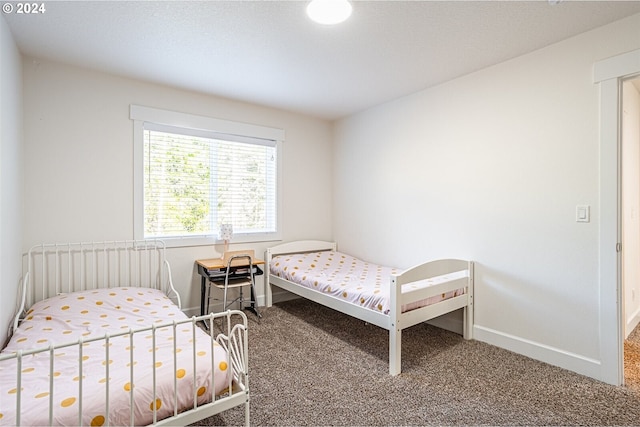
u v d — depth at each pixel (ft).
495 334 8.83
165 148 10.61
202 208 11.37
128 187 9.80
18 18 6.57
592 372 7.11
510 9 6.28
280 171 13.01
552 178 7.72
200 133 11.17
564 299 7.55
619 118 6.75
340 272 10.94
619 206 6.80
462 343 9.00
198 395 4.80
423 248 10.70
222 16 6.53
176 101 10.61
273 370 7.50
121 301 8.06
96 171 9.31
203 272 10.57
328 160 14.43
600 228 6.98
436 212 10.30
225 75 9.52
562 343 7.59
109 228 9.52
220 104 11.49
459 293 9.03
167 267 10.35
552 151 7.71
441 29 7.00
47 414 3.84
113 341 5.93
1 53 6.21
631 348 8.52
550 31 7.09
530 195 8.10
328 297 9.31
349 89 10.63
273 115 12.78
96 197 9.32
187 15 6.50
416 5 6.14
